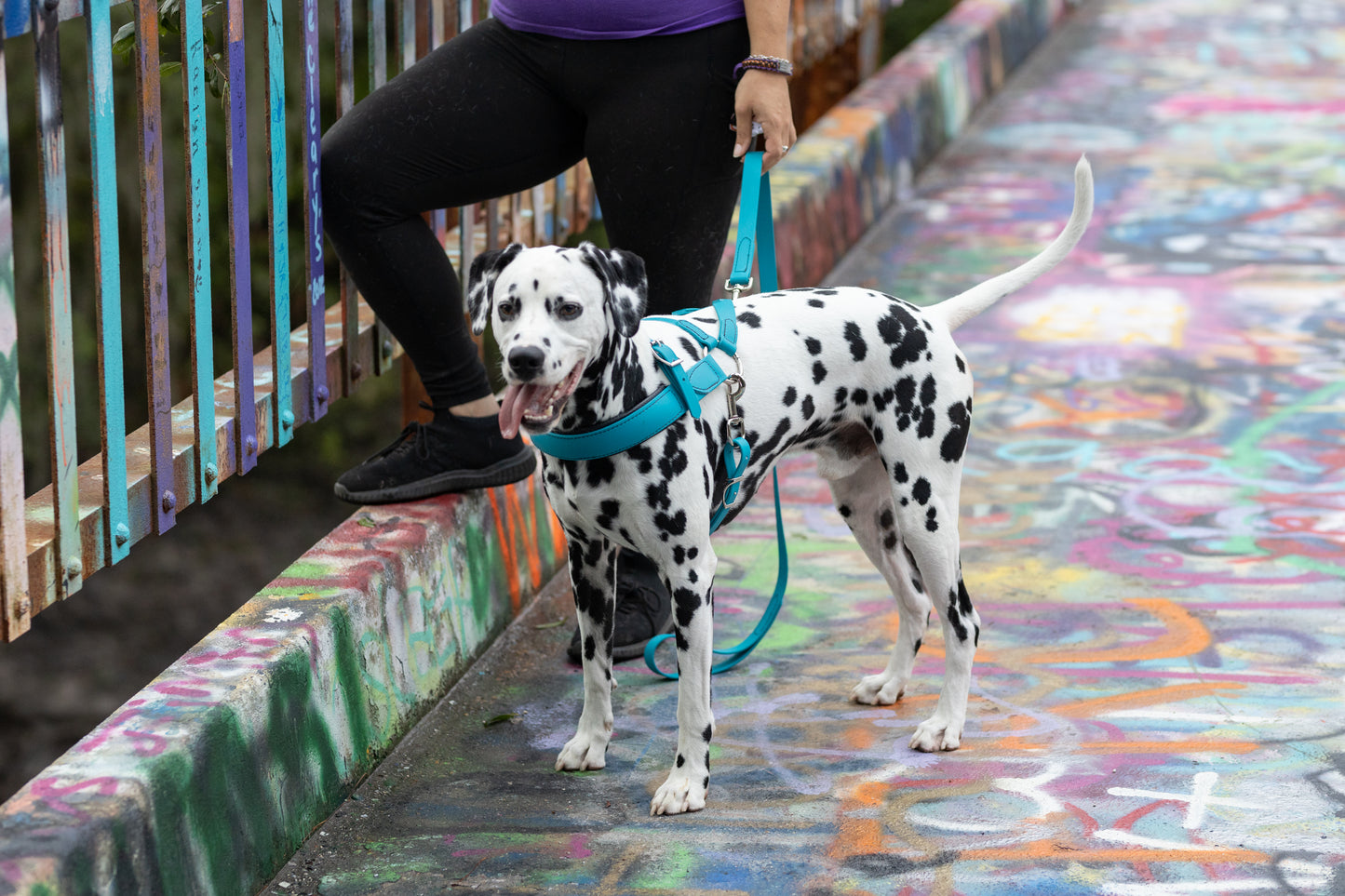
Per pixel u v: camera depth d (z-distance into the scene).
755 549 6.48
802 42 11.75
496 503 5.71
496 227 6.48
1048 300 9.87
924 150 13.28
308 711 4.28
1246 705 4.99
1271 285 10.03
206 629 12.35
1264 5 21.16
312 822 4.29
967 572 6.16
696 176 4.98
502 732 4.99
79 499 4.24
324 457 13.82
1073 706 5.04
